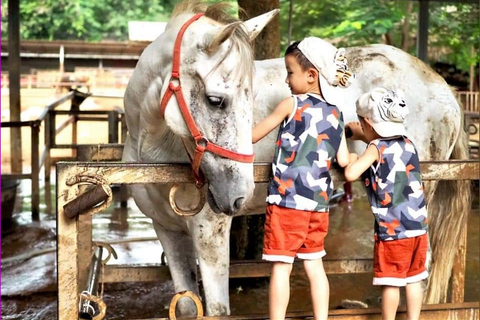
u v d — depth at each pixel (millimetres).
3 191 4938
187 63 1618
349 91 2355
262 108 2230
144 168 1629
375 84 2395
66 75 12797
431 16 10469
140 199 2174
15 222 5055
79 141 9859
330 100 1729
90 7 15531
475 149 6879
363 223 5098
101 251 2561
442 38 10531
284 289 1693
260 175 1753
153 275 2758
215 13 1731
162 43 1761
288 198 1673
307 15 10102
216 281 2057
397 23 10516
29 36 15094
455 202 2520
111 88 13031
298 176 1667
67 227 1611
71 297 1630
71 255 1619
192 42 1629
